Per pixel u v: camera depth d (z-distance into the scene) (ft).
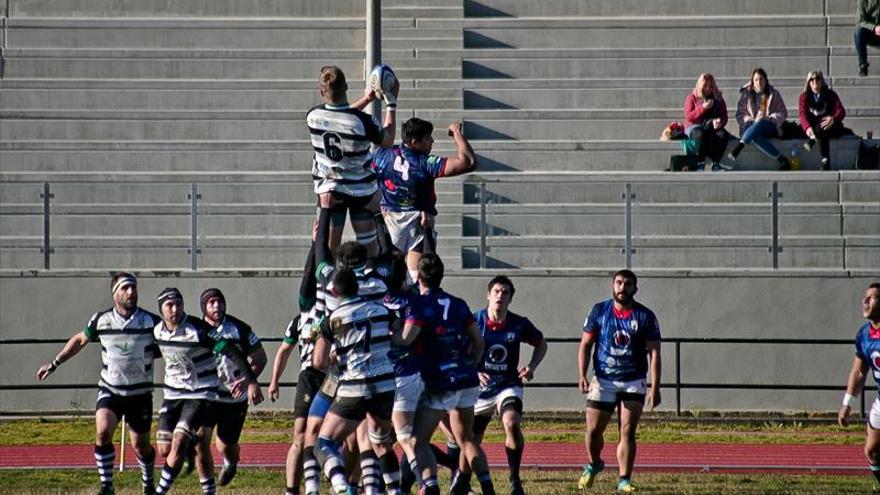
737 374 279.08
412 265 157.07
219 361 174.50
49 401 279.49
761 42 373.20
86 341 172.55
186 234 296.92
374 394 142.72
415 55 364.79
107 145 340.80
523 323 176.45
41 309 281.13
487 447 236.02
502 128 349.20
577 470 207.72
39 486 187.11
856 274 281.13
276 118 349.61
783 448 237.25
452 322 155.02
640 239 290.35
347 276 141.49
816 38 372.99
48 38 370.94
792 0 379.35
